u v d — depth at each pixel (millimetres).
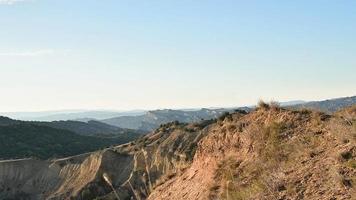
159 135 114125
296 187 10047
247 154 13555
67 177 127312
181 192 15828
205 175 15086
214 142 15898
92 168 116438
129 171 107438
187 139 96375
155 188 17781
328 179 9773
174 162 18953
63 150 185500
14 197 128875
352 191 8797
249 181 11734
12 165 138250
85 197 104000
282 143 12516
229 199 11320
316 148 11492
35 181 132875
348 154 10211
